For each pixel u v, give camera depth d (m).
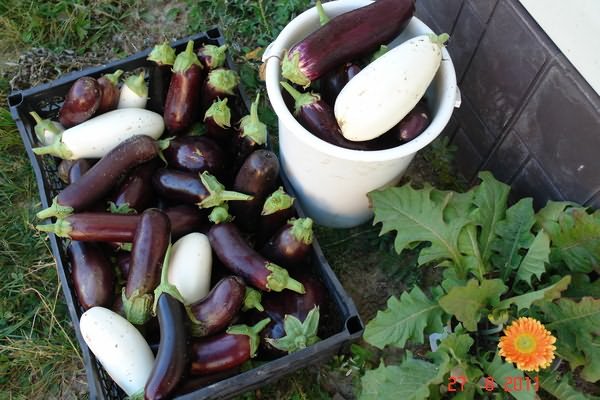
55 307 1.70
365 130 1.29
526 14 1.36
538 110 1.45
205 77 1.63
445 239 1.45
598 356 1.32
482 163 1.75
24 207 1.86
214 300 1.33
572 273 1.46
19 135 1.91
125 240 1.44
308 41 1.29
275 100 1.32
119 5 2.15
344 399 1.58
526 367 1.25
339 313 1.50
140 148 1.51
